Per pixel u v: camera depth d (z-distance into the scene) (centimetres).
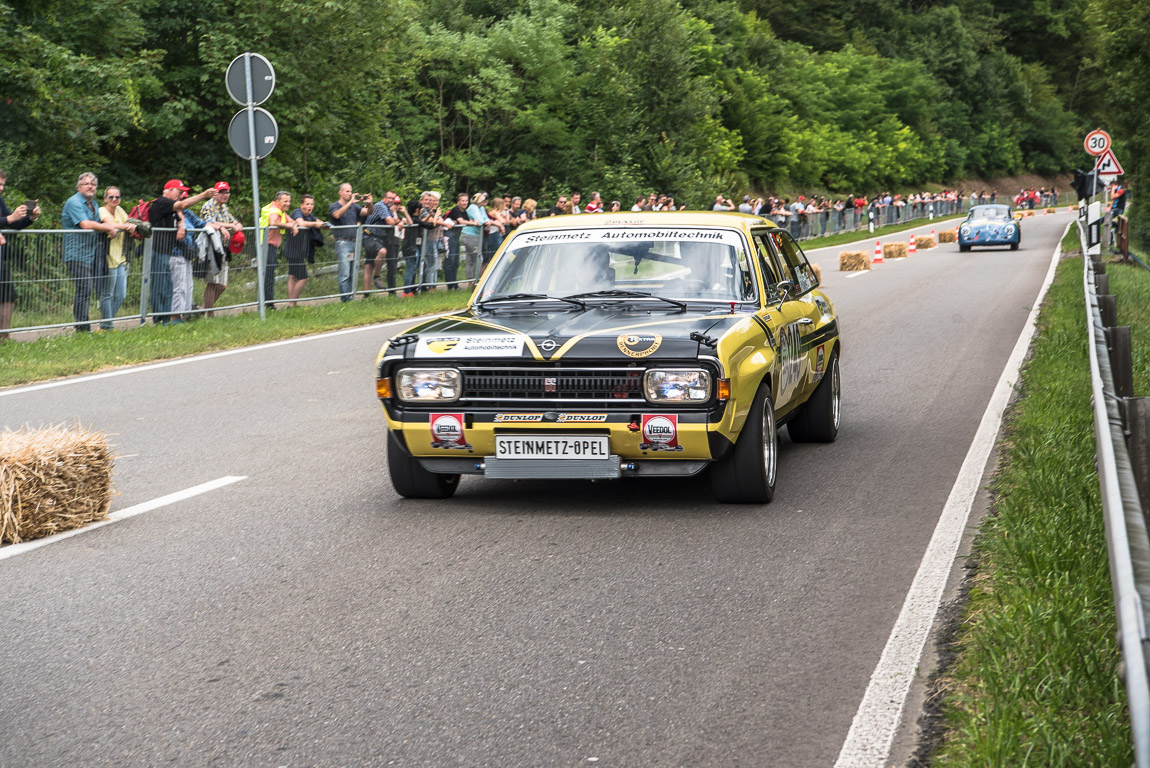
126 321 1555
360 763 362
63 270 1456
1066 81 12194
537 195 4375
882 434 909
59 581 560
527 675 432
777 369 716
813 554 584
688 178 4653
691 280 738
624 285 740
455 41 4009
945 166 9569
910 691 405
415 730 386
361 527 655
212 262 1666
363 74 2895
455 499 723
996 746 334
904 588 524
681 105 4809
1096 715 354
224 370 1288
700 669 434
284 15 2723
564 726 387
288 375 1252
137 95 2477
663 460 654
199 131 2872
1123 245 2844
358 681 430
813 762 356
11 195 2275
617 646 461
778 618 489
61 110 2327
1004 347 1414
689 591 529
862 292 2367
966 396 1073
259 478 785
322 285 1914
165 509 702
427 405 664
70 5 2483
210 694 420
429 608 512
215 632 486
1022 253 3622
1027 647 412
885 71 9081
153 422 988
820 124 7738
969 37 10562
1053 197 10488
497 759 363
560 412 647
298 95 2772
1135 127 3506
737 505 693
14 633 488
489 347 657
